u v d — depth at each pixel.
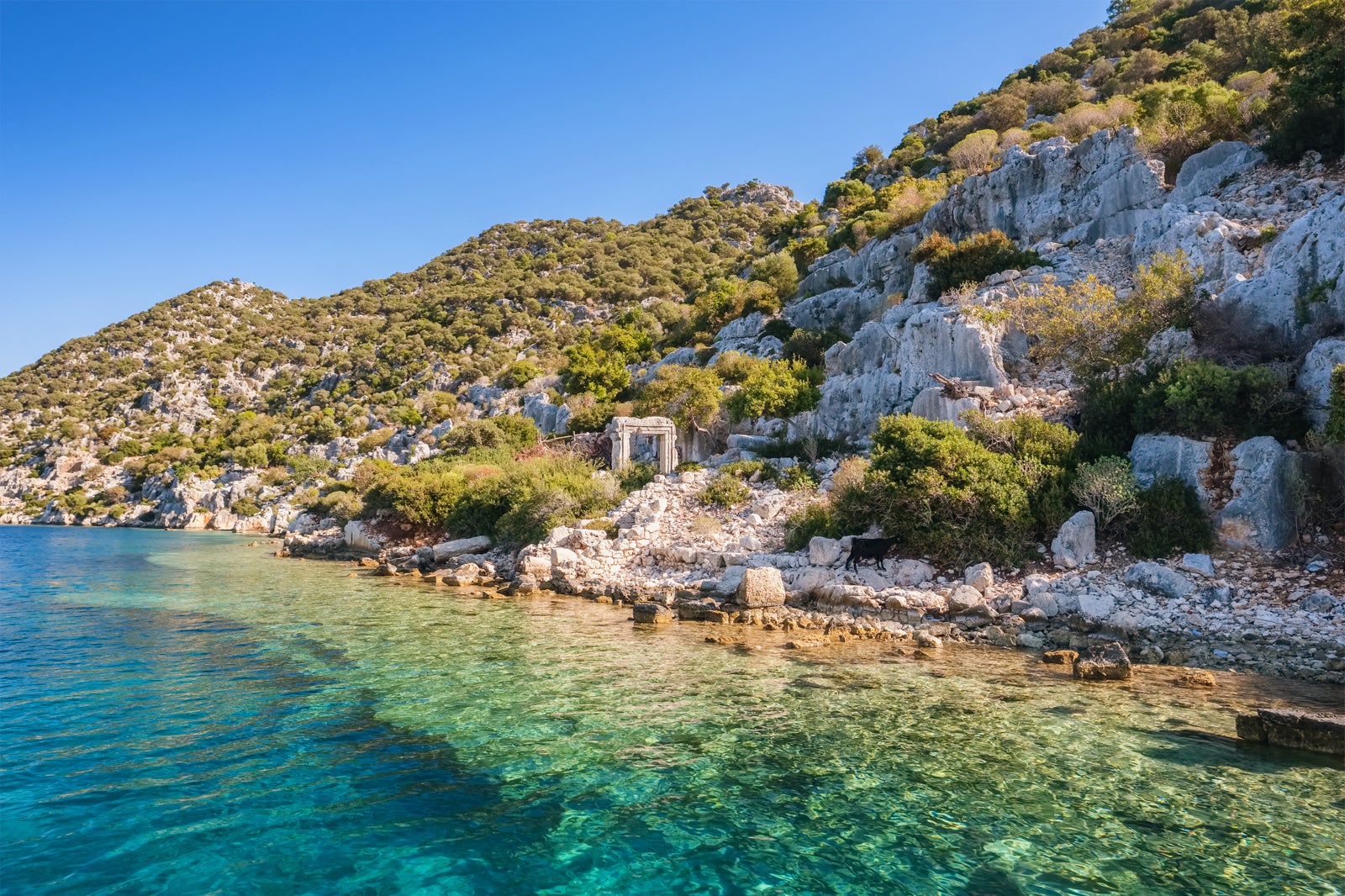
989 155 69.94
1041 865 7.10
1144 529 20.42
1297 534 19.06
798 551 25.92
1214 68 66.81
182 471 107.81
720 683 13.77
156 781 8.84
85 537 72.06
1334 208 23.72
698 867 6.99
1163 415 22.39
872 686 13.70
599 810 8.23
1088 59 94.19
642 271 165.75
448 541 38.81
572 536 30.27
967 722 11.47
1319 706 12.38
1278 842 7.59
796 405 41.97
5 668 14.49
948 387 31.02
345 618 21.03
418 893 6.44
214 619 20.80
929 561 22.61
